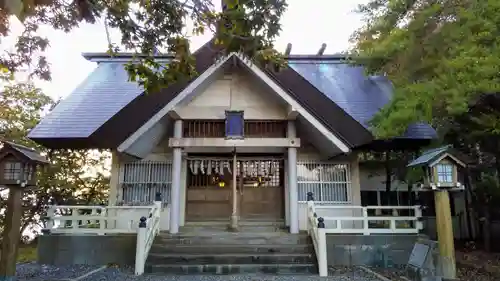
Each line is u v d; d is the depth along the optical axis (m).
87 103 11.85
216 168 11.48
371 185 14.92
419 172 9.17
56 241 9.45
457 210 14.25
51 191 15.22
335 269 8.84
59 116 11.24
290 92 11.03
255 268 8.38
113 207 9.70
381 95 12.61
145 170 11.35
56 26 6.43
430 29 7.71
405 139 10.37
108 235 9.51
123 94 12.30
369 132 10.59
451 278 6.36
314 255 8.77
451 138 10.08
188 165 11.85
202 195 11.85
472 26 6.43
